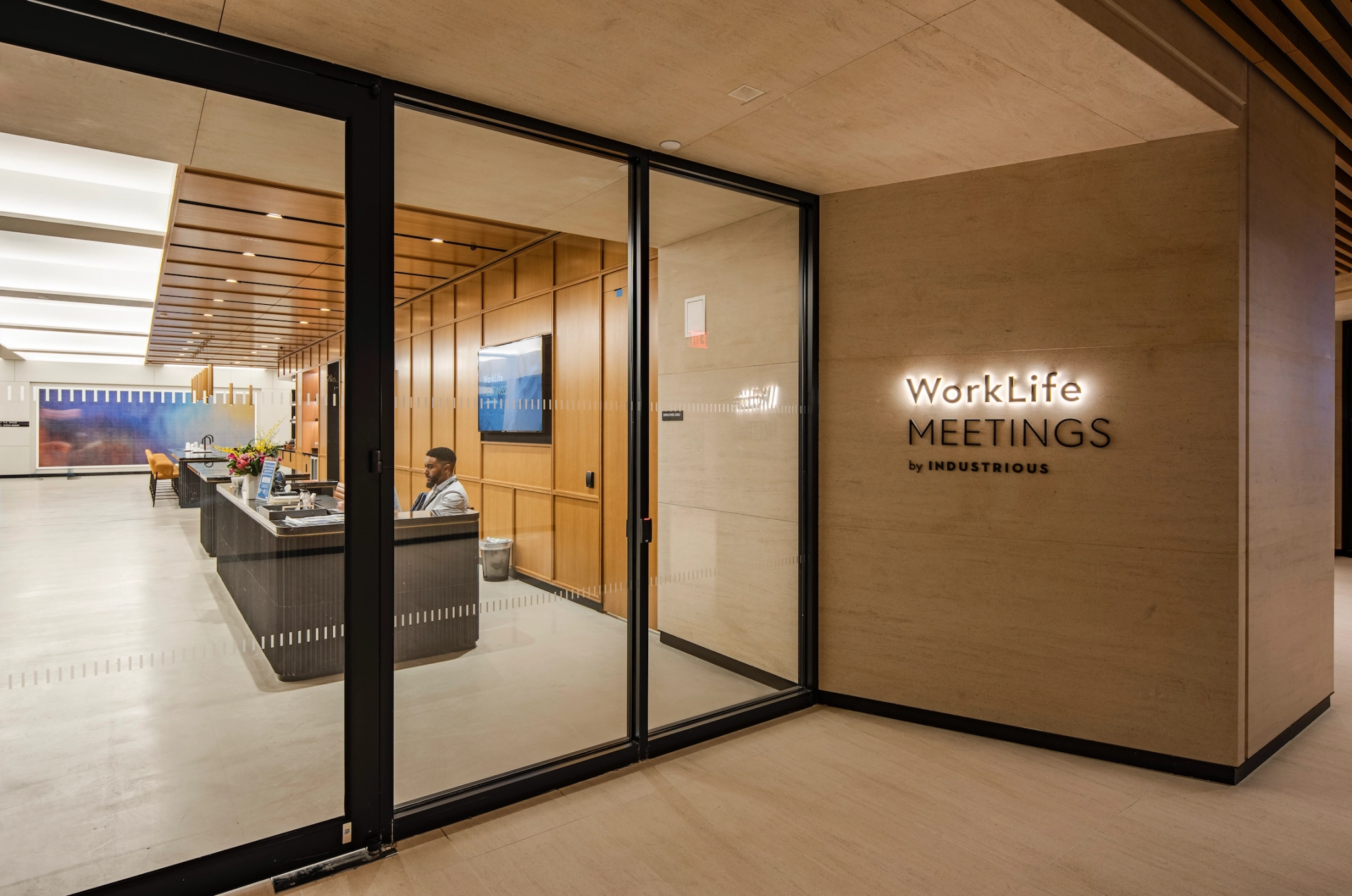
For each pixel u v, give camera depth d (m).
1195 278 3.26
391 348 2.74
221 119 2.51
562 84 2.79
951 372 3.76
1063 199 3.51
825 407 4.09
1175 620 3.30
